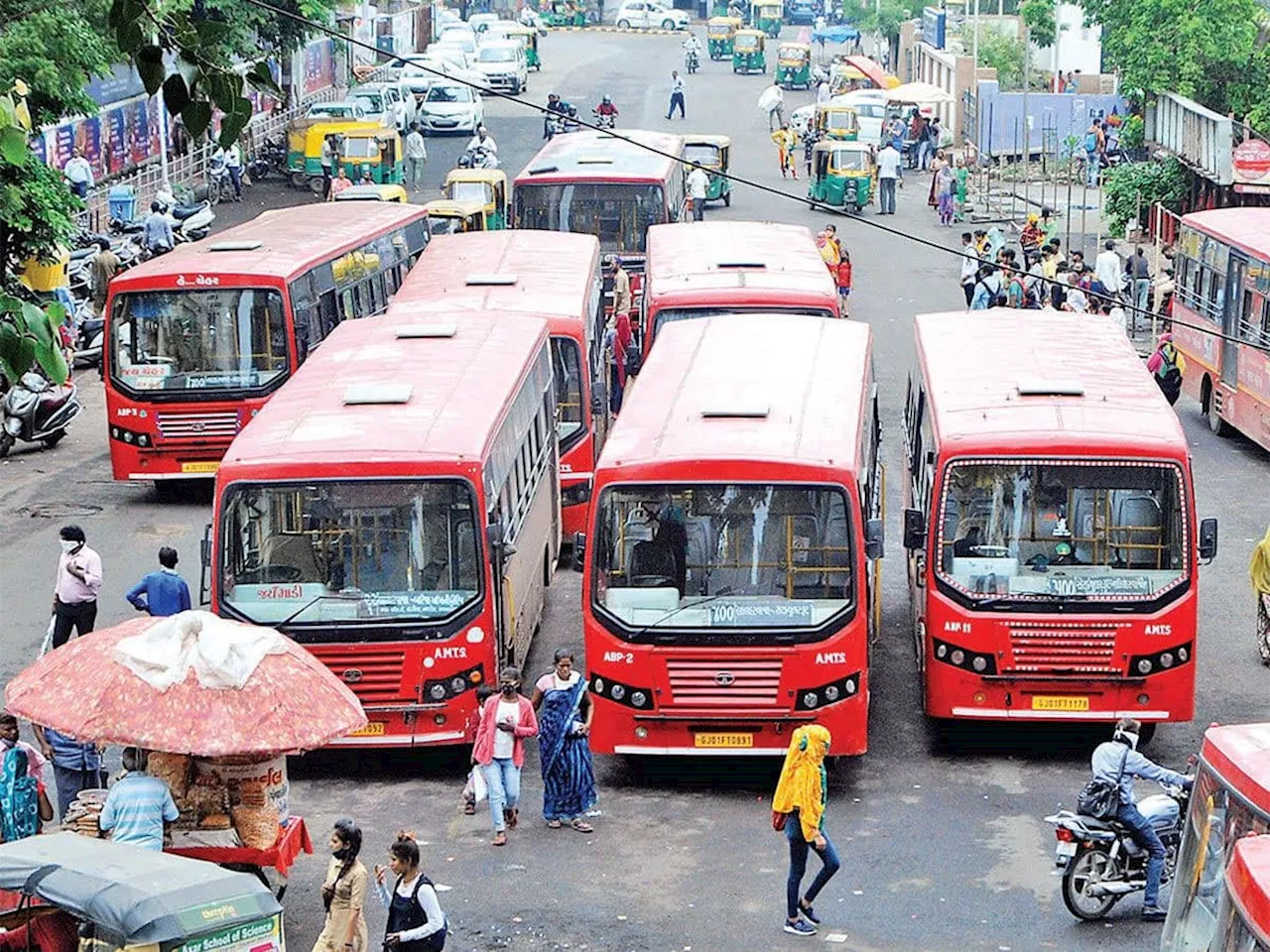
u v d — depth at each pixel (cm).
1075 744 2170
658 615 1981
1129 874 1686
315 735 1605
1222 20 5322
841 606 1975
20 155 845
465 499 2030
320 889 1736
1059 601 2044
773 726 1988
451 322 2670
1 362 806
